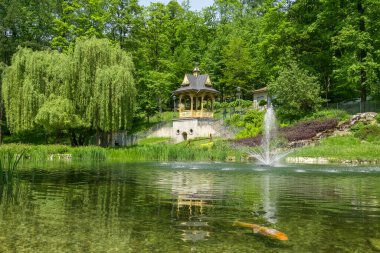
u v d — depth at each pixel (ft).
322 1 129.70
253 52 198.18
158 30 196.85
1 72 139.54
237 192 28.96
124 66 111.24
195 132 149.28
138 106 175.11
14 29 167.63
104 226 17.17
